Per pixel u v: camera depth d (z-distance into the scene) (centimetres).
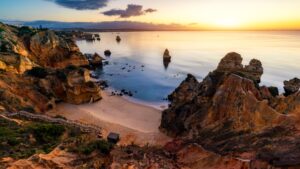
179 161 3919
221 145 3938
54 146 3428
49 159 2848
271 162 3161
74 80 7438
